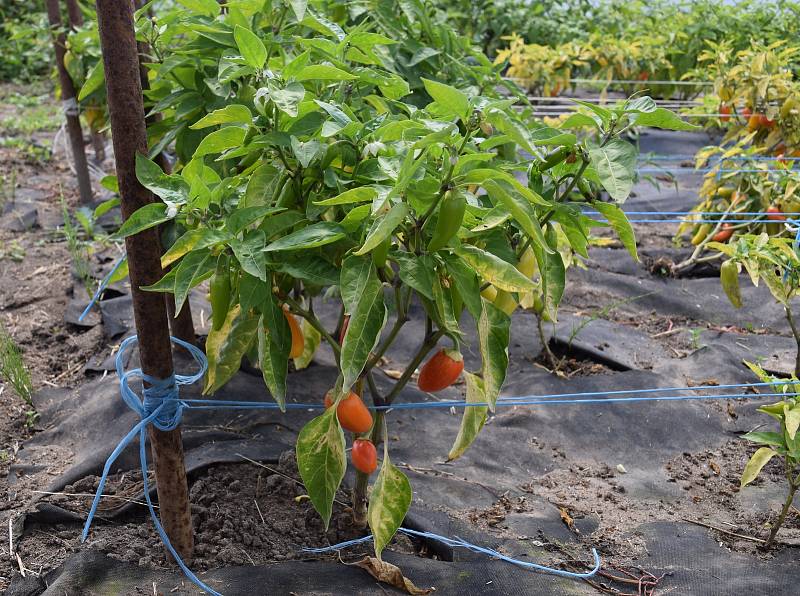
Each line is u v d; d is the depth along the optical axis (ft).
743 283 6.55
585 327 5.77
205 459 3.87
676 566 3.54
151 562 3.31
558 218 3.00
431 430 4.54
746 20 11.37
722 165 6.57
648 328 5.98
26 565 3.34
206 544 3.40
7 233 7.00
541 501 3.99
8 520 3.60
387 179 2.76
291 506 3.66
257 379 4.73
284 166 3.01
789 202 6.00
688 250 6.95
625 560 3.59
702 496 4.15
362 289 2.61
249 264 2.60
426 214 2.62
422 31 5.19
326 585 3.17
